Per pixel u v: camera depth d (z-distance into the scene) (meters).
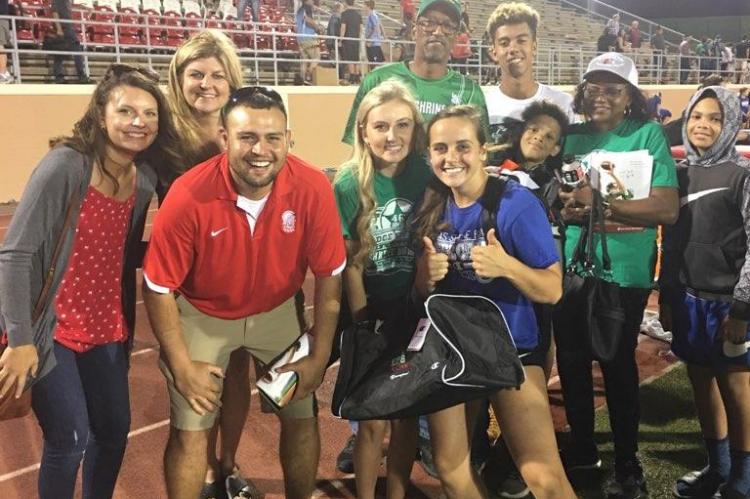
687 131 2.89
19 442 3.73
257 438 3.79
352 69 16.03
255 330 2.61
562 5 27.09
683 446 3.60
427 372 2.16
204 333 2.55
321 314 2.54
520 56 3.29
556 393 4.29
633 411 3.07
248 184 2.22
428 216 2.40
